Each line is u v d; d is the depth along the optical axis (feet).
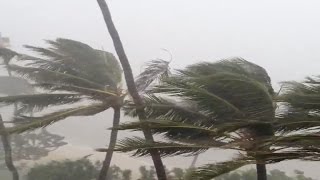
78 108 46.70
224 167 26.00
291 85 29.19
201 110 32.40
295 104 27.55
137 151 30.12
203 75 31.40
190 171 27.04
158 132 33.04
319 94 26.76
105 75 52.37
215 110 31.27
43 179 63.77
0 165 79.71
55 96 50.14
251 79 29.86
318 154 27.17
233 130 28.99
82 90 50.70
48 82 51.44
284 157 27.22
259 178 33.09
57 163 70.38
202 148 30.25
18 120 45.21
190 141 32.01
